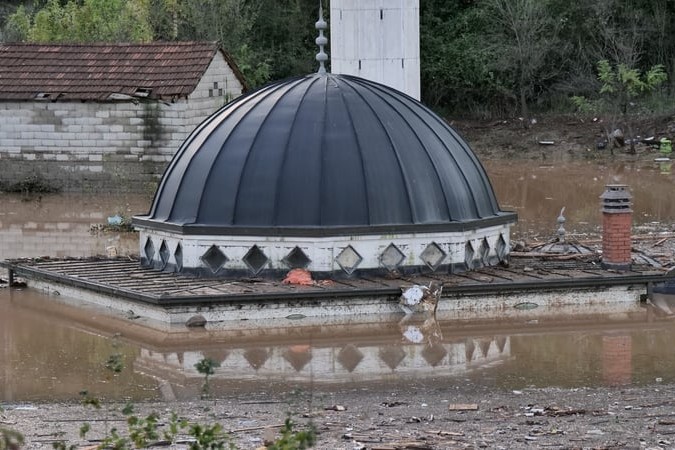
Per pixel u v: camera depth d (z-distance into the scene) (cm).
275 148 3975
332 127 4003
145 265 4188
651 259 4325
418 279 3888
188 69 6938
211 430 2039
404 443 2505
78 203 6519
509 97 10300
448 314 3838
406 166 3997
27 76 7050
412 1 5703
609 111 9406
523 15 10075
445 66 10350
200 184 4016
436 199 4016
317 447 2473
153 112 6862
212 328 3669
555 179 7362
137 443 2075
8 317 3850
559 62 10481
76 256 4791
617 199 4097
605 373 3209
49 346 3512
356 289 3731
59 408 2869
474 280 3884
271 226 3881
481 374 3209
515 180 7356
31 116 6975
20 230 5603
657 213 5897
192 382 3131
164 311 3691
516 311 3878
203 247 3944
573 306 3947
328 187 3912
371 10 5653
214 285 3812
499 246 4209
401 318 3775
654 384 3084
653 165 7956
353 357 3394
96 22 9181
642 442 2525
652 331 3675
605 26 10069
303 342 3547
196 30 9688
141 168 6900
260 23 10575
